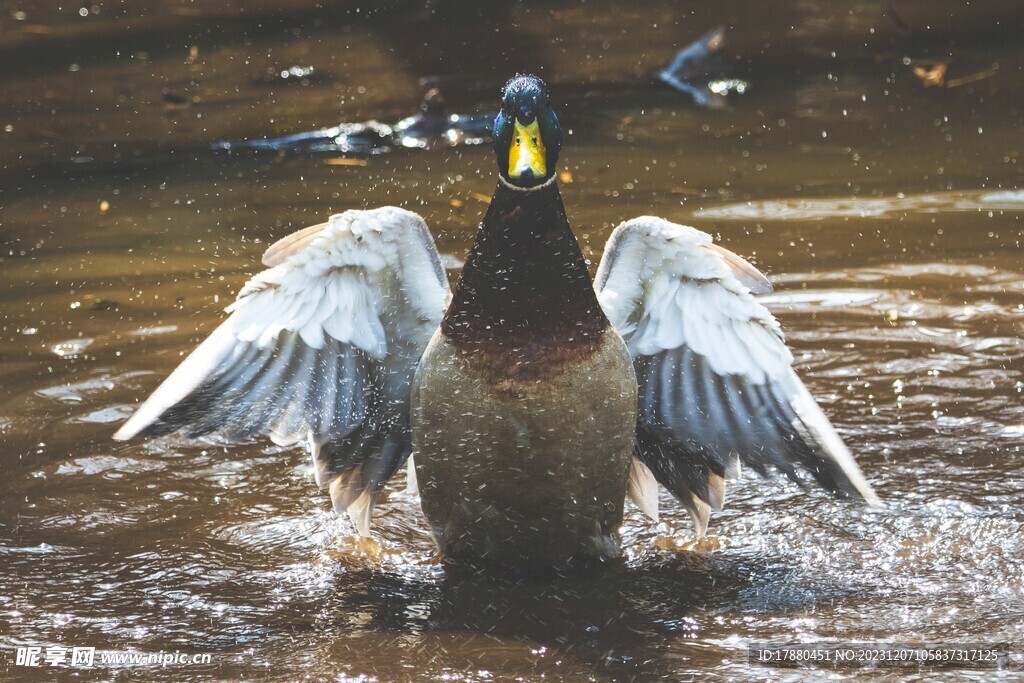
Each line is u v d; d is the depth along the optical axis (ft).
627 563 27.55
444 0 95.09
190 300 42.68
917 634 24.21
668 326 27.22
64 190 55.93
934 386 35.78
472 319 24.80
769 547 28.14
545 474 25.11
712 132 63.57
